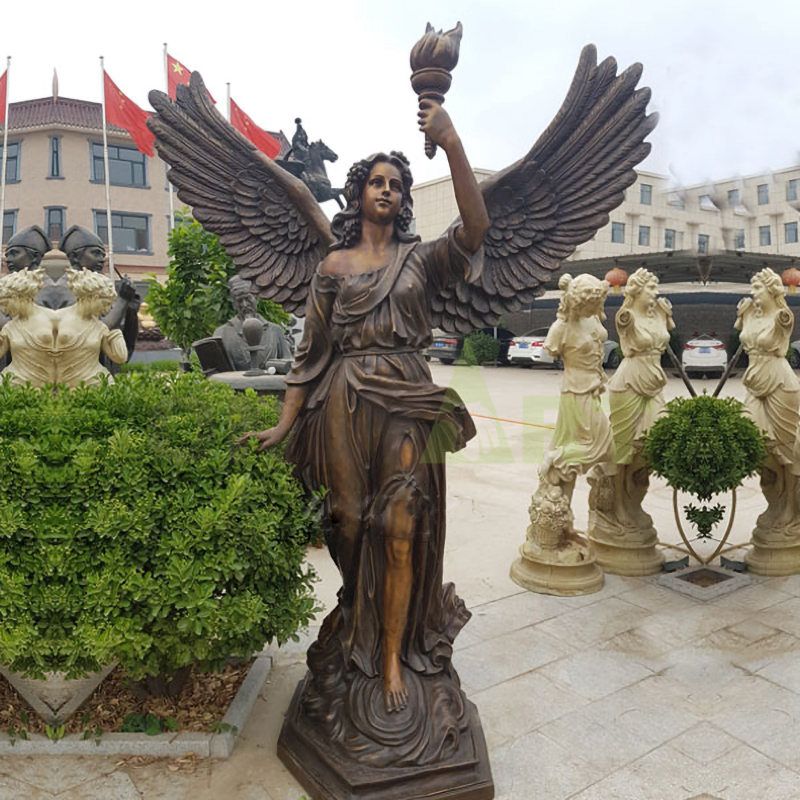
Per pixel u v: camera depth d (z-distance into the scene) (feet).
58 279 22.65
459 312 9.85
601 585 15.88
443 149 8.34
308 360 9.47
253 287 10.07
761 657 12.81
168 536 8.50
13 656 8.33
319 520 9.65
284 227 9.95
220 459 8.93
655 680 12.07
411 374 9.00
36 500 8.41
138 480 8.54
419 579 9.42
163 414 10.00
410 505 8.88
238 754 9.95
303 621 9.52
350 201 9.18
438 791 8.70
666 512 21.94
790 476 16.66
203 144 9.82
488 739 10.39
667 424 15.57
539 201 9.57
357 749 8.82
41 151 87.66
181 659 8.87
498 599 15.35
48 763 9.72
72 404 9.91
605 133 9.27
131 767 9.66
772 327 16.12
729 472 14.97
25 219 88.53
